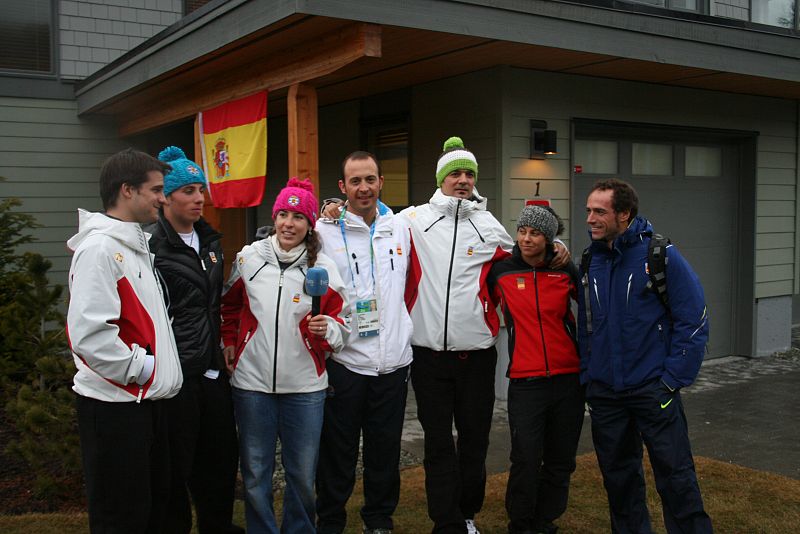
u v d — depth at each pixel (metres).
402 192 7.77
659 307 3.33
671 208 8.26
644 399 3.33
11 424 5.77
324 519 3.60
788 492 4.40
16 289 5.75
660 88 7.67
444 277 3.65
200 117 7.33
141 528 2.83
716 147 8.68
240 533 3.56
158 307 2.91
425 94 7.27
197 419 3.25
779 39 7.11
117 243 2.75
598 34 5.88
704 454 5.32
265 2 4.98
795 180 9.16
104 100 8.50
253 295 3.31
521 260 3.73
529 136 6.68
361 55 4.83
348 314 3.47
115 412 2.74
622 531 3.54
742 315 8.94
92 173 9.84
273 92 6.61
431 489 3.65
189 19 6.07
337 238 3.58
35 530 3.84
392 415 3.61
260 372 3.30
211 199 7.14
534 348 3.61
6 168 9.37
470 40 5.40
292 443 3.36
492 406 3.77
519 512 3.59
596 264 3.50
